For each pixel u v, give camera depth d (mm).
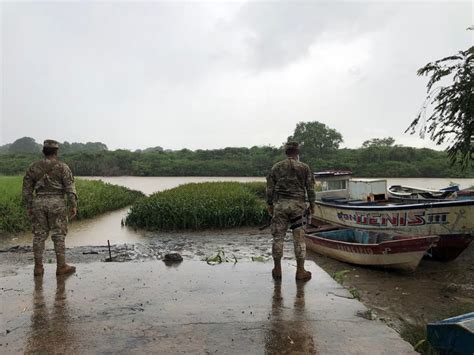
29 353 3506
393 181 41625
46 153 6078
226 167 64375
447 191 15922
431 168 47688
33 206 5992
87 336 3848
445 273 9141
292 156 5844
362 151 58438
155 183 46688
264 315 4379
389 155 54375
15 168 57250
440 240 9664
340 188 15289
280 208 5715
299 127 63375
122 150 74125
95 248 11789
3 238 13602
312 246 11289
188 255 11148
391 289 8039
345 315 4375
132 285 5516
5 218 14625
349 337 3812
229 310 4531
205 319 4270
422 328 5652
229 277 5898
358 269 9672
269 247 12375
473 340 3689
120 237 14250
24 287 5438
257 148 74688
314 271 6230
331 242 10273
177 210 15820
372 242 10562
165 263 6801
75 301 4859
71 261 9789
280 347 3607
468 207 9539
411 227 10484
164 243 13055
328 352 3508
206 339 3773
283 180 5719
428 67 11461
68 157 67562
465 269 9391
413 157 53188
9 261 9242
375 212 11266
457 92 11008
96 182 28359
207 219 15945
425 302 7238
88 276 5980
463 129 11352
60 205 6039
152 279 5812
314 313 4438
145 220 16188
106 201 21859
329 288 5340
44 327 4070
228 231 15383
